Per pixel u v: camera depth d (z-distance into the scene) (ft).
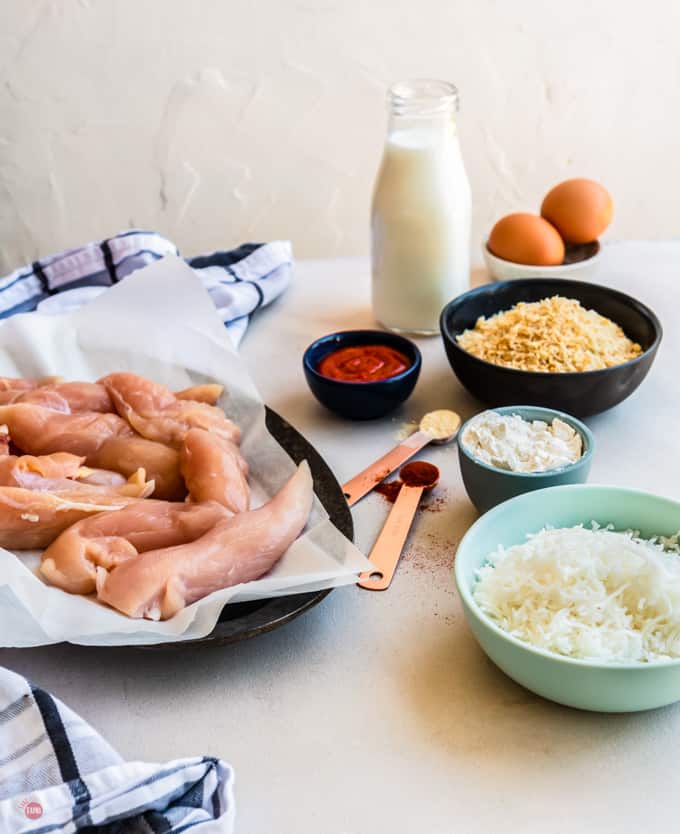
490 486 1.60
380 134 3.59
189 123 3.56
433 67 3.46
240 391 1.97
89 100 3.50
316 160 3.64
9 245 3.81
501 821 1.17
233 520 1.53
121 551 1.50
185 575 1.45
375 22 3.37
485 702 1.34
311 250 3.85
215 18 3.36
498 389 1.88
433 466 1.81
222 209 3.75
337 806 1.20
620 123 3.59
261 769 1.25
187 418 1.84
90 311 2.11
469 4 3.34
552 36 3.41
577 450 1.65
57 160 3.62
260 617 1.42
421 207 2.19
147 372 2.07
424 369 2.21
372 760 1.26
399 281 2.28
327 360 2.06
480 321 2.12
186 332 2.07
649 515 1.47
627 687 1.20
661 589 1.29
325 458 1.90
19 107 3.50
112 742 1.30
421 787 1.22
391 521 1.67
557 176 3.70
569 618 1.29
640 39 3.42
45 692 1.25
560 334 1.96
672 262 2.66
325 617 1.49
